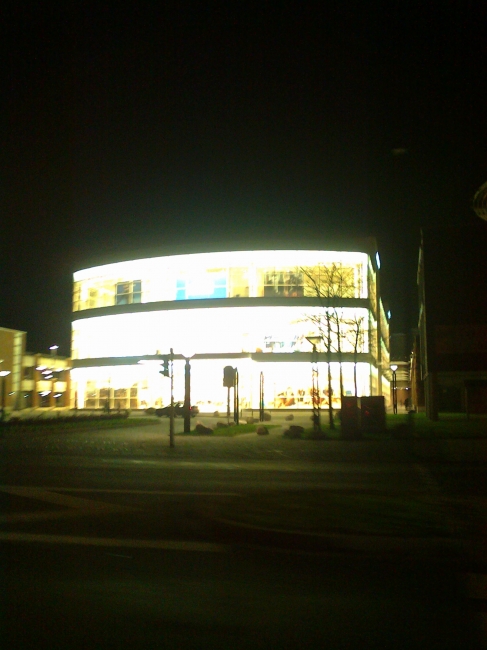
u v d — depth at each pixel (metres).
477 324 48.19
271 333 63.00
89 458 23.95
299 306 62.97
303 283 63.78
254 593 7.32
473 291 48.66
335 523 10.09
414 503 11.74
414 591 7.44
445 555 8.88
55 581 7.77
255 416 55.03
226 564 8.60
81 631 6.08
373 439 31.47
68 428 38.44
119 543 9.81
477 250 49.00
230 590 7.43
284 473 19.09
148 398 65.69
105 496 14.28
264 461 23.03
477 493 14.77
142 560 8.80
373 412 35.56
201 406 62.97
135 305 67.50
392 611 6.74
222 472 19.31
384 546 9.20
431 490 15.26
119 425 43.12
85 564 8.58
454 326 48.41
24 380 75.19
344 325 55.50
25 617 6.48
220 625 6.27
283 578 7.93
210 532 10.52
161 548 9.51
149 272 68.12
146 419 50.00
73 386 70.69
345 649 5.69
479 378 50.09
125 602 6.97
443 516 10.62
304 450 26.80
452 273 49.09
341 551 9.28
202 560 8.81
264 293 64.12
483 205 22.12
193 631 6.10
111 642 5.81
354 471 19.75
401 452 25.86
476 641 5.91
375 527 9.81
